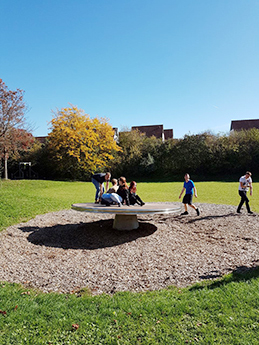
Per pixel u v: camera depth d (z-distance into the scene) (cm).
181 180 3353
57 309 361
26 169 3984
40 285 461
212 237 723
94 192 2081
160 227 836
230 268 503
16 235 753
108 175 982
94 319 335
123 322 328
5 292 415
